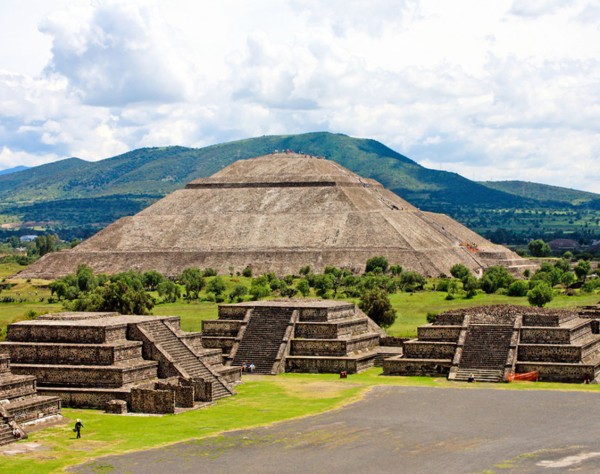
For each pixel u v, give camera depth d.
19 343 120.19
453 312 146.75
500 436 94.00
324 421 103.12
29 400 103.88
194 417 107.00
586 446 89.25
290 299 169.00
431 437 94.19
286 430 98.81
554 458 85.06
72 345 118.19
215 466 84.75
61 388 115.25
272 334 149.38
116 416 108.25
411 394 119.75
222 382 123.75
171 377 121.06
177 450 90.56
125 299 180.25
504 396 116.88
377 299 180.88
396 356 147.62
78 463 86.00
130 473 82.88
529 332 137.75
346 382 132.38
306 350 146.88
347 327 151.50
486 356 136.25
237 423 103.00
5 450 91.06
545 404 111.00
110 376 114.81
